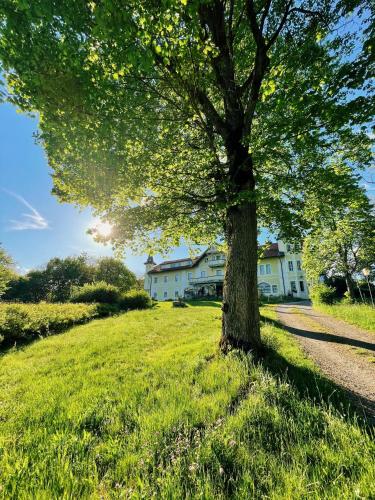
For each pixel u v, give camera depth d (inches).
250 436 117.5
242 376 184.2
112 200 327.0
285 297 1632.6
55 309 627.2
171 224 365.4
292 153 259.6
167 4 137.9
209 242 446.0
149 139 260.7
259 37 230.8
